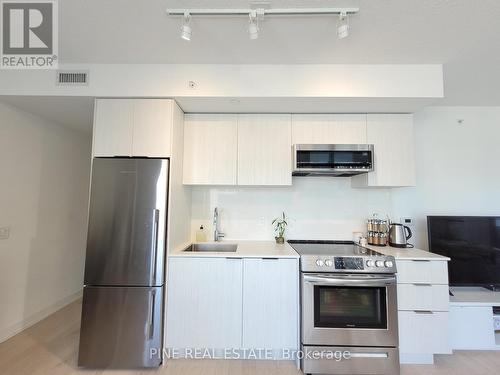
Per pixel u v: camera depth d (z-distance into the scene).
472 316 2.22
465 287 2.58
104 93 2.09
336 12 1.51
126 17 1.59
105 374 1.87
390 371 1.91
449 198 2.79
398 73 2.10
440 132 2.85
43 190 2.77
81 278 3.34
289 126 2.46
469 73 2.21
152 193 2.04
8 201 2.38
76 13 1.55
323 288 2.00
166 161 2.07
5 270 2.34
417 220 2.78
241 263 2.08
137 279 1.98
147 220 2.02
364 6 1.49
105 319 1.95
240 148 2.45
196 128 2.46
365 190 2.81
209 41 1.82
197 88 2.11
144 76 2.11
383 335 1.93
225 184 2.43
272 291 2.06
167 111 2.13
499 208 2.77
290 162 2.44
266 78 2.12
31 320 2.58
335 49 1.91
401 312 1.99
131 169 2.05
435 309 1.99
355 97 2.10
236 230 2.79
